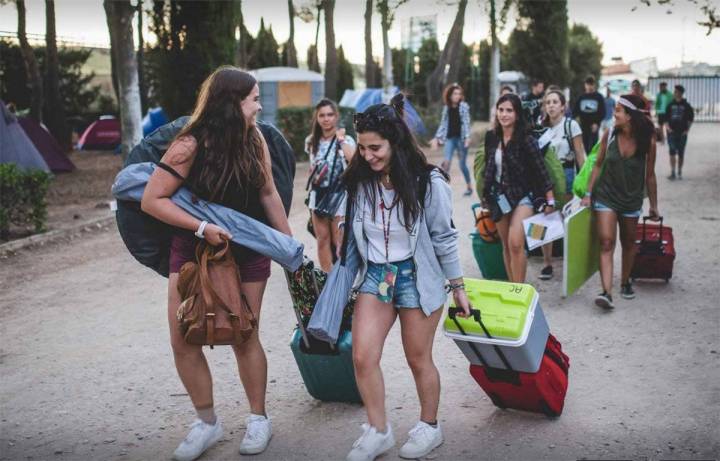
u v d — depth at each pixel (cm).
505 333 398
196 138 384
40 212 1114
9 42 3481
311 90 2747
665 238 738
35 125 2042
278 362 569
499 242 751
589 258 706
